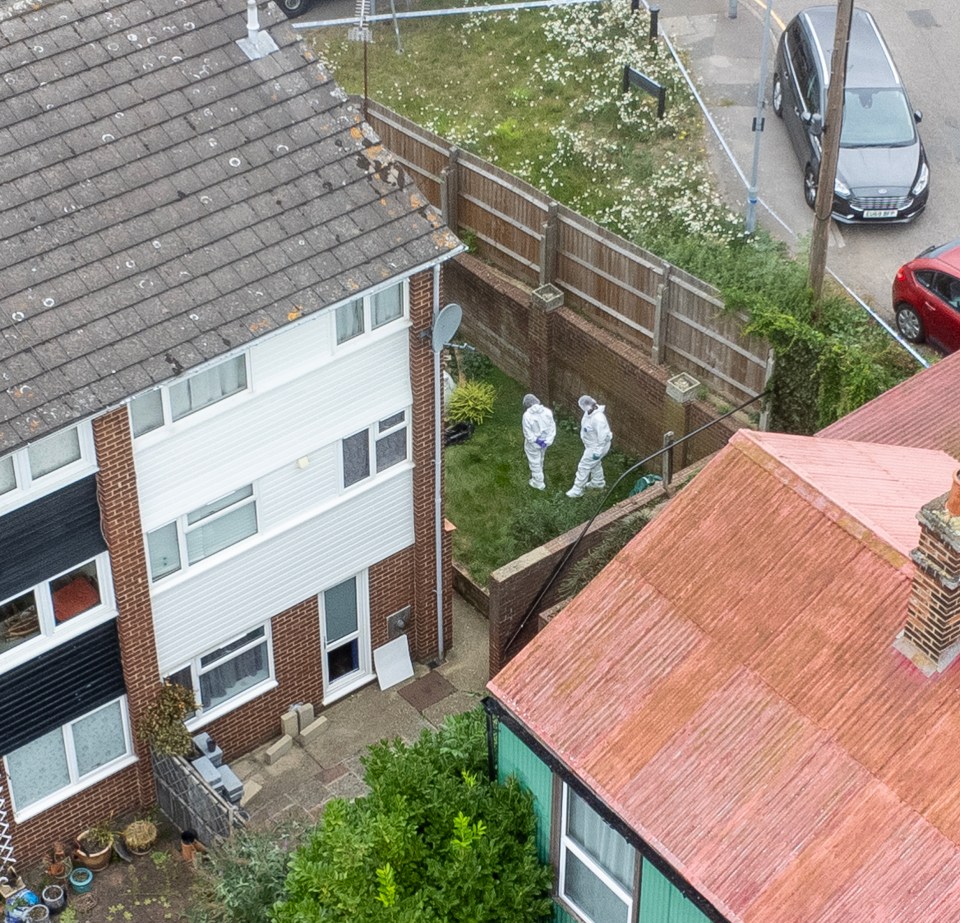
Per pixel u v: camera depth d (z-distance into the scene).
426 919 15.87
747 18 36.56
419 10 38.59
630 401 28.83
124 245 19.66
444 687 25.30
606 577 16.52
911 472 18.02
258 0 21.61
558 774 15.90
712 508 16.59
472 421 29.91
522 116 34.50
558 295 29.45
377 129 32.88
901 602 15.21
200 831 22.25
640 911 15.90
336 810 16.70
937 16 35.81
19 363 18.66
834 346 25.38
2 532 19.45
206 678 23.19
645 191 31.53
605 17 36.34
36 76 20.08
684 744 15.21
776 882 14.09
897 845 13.92
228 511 21.78
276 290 20.09
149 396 19.86
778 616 15.62
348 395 22.00
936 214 30.33
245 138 20.75
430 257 21.02
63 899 21.91
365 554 23.86
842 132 30.02
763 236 29.30
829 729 14.77
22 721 21.09
